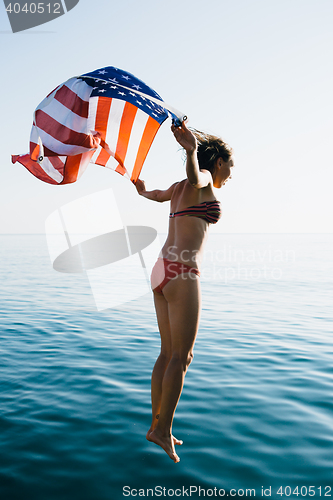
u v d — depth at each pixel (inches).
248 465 97.7
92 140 90.7
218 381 160.4
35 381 158.1
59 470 95.3
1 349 207.0
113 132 99.4
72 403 136.2
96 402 137.3
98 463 98.7
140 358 192.4
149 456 102.3
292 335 246.5
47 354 198.2
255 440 110.3
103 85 90.6
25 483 89.8
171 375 86.3
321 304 374.6
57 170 95.3
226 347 215.9
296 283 562.6
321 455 102.3
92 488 88.4
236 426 119.2
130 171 107.1
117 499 84.1
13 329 256.4
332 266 882.8
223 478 92.4
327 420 123.5
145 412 129.4
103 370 173.2
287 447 106.5
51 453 103.1
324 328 268.4
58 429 116.6
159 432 87.3
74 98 88.2
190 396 143.9
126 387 152.3
